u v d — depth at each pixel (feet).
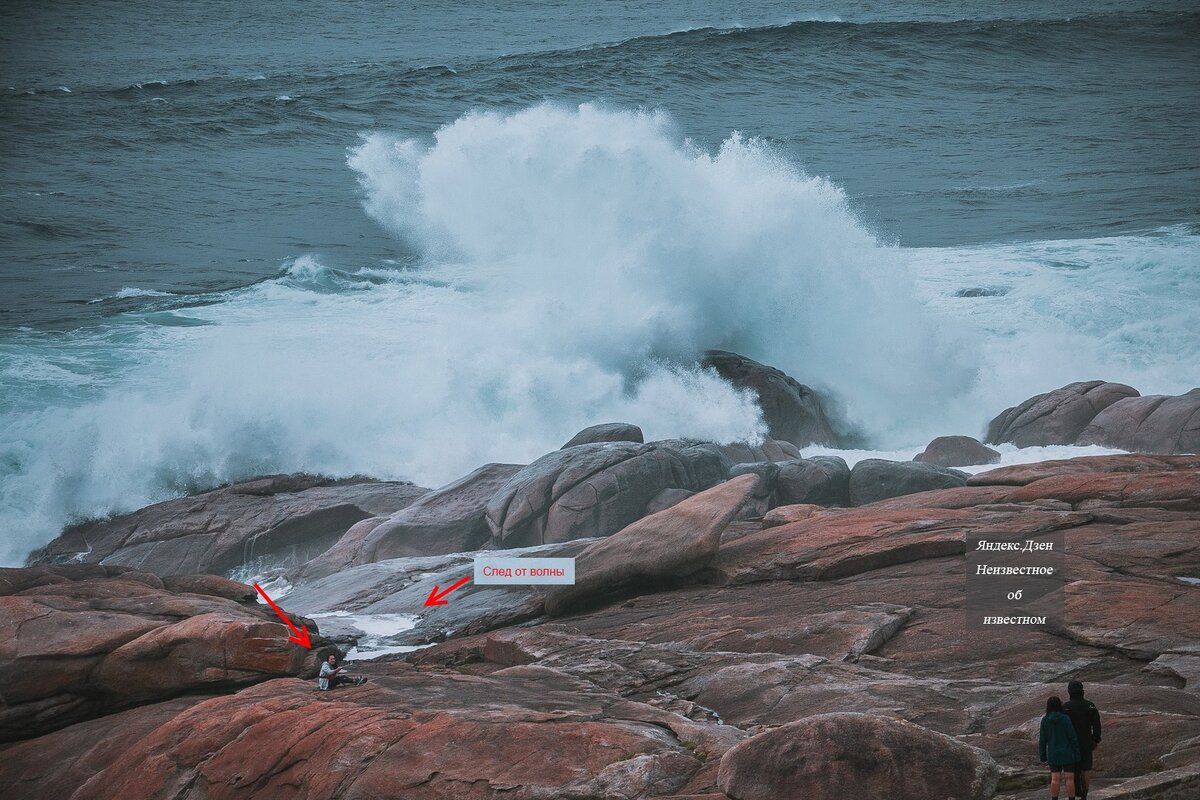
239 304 220.02
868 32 557.74
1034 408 170.50
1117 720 52.54
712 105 441.68
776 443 164.96
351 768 56.80
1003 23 592.19
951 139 399.03
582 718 60.39
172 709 75.87
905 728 48.88
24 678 76.33
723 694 66.18
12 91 447.01
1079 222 282.15
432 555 128.67
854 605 79.82
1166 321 203.62
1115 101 465.06
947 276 234.58
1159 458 112.47
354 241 272.10
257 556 137.28
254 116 408.46
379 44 614.75
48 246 263.49
